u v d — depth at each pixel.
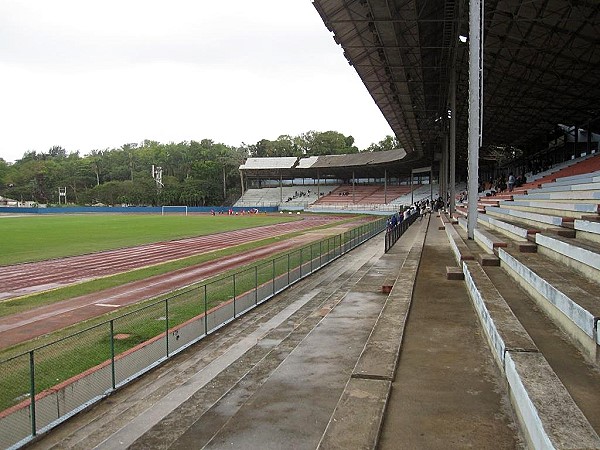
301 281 18.92
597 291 5.19
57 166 134.62
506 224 12.92
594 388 3.68
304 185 105.81
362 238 31.39
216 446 3.84
